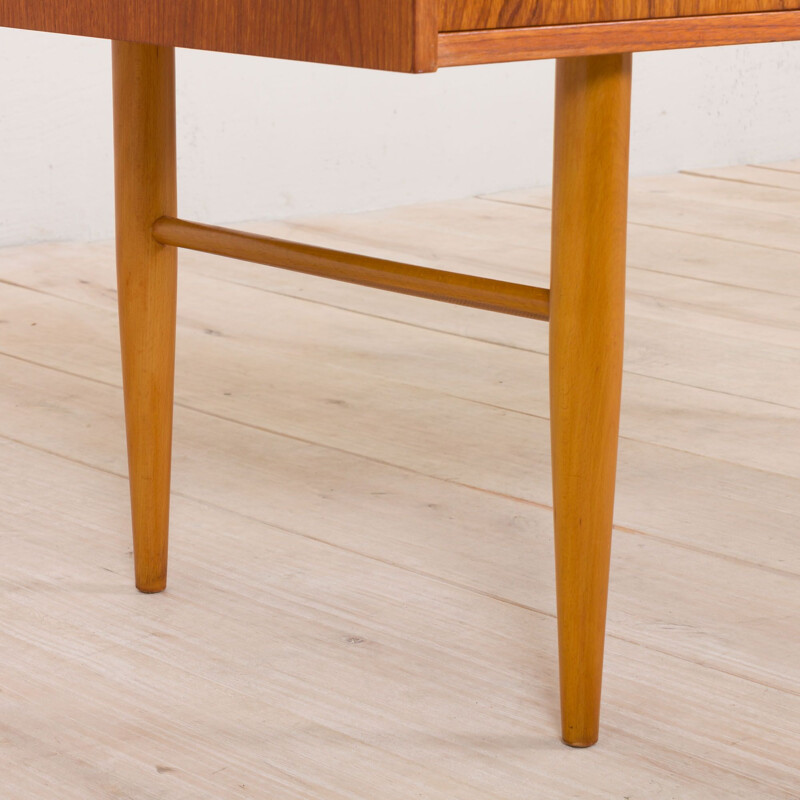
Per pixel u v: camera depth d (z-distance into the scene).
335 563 1.34
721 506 1.50
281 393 1.90
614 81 0.88
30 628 1.19
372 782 0.95
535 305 0.95
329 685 1.10
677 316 2.33
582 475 0.95
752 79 3.91
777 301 2.44
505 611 1.24
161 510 1.25
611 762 0.98
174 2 0.82
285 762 0.98
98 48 2.82
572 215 0.90
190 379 1.96
